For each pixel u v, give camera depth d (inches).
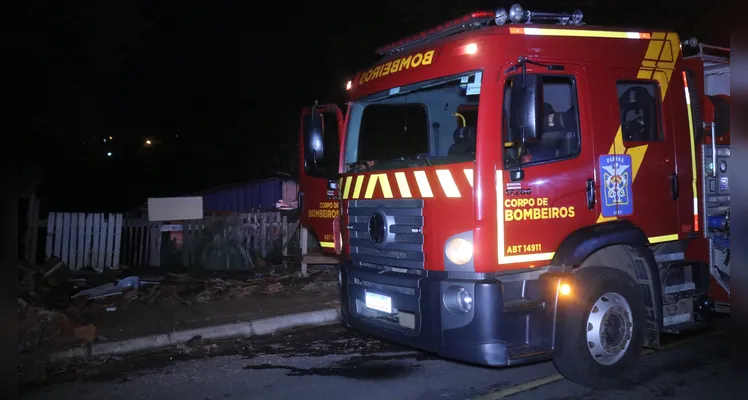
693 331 293.3
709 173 261.6
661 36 243.0
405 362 261.0
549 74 211.2
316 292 388.2
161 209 471.2
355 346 289.3
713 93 304.0
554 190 211.0
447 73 213.6
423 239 209.9
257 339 306.2
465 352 198.8
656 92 242.2
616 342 223.1
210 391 228.7
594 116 221.3
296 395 221.6
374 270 233.0
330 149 343.9
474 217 197.2
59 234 452.8
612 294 221.8
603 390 220.2
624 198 227.6
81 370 254.5
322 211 360.2
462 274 200.4
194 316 326.3
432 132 264.2
